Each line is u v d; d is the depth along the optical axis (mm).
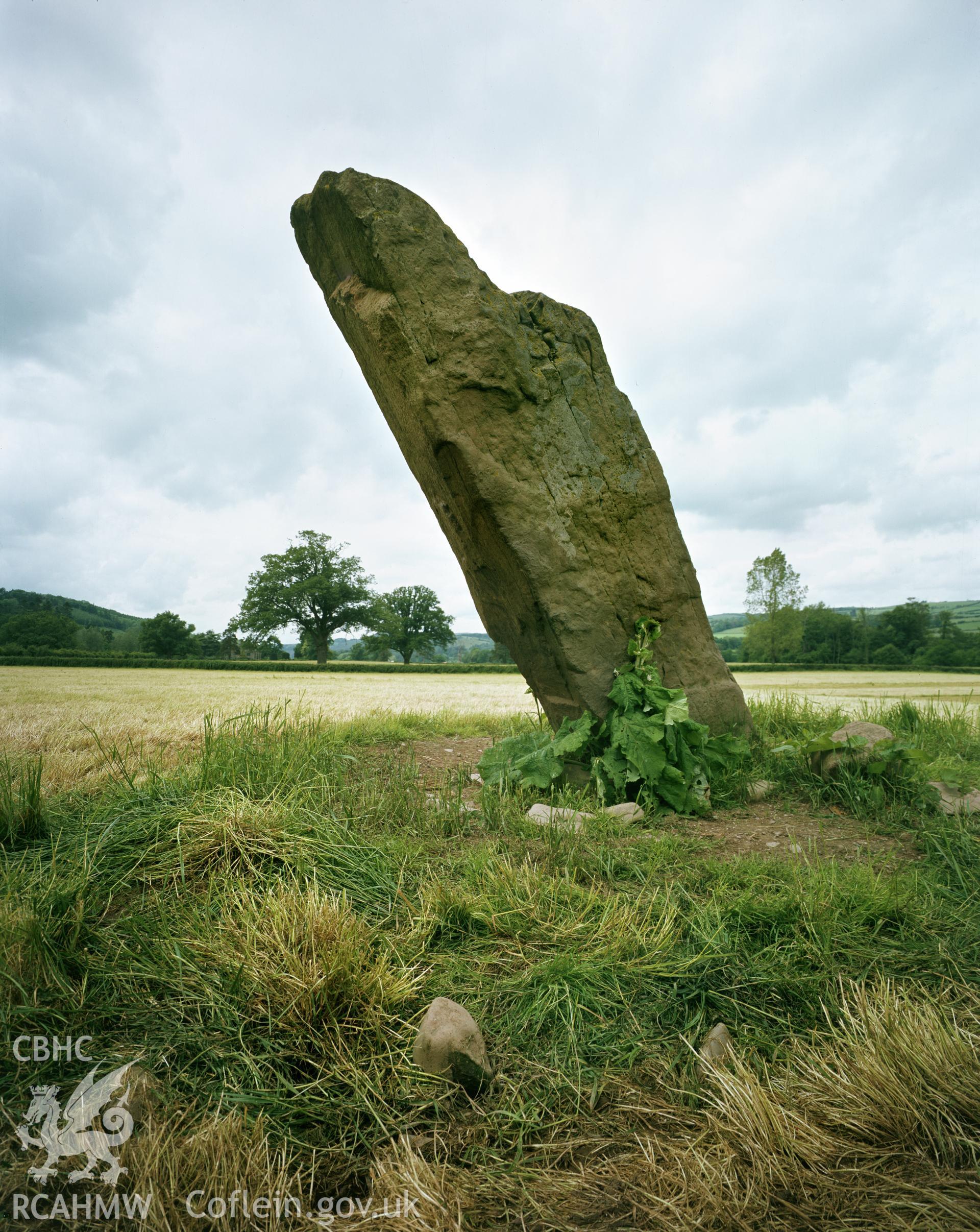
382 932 2412
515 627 4824
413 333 4012
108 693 19531
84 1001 1986
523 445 4262
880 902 2541
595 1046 1919
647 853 3250
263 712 4969
